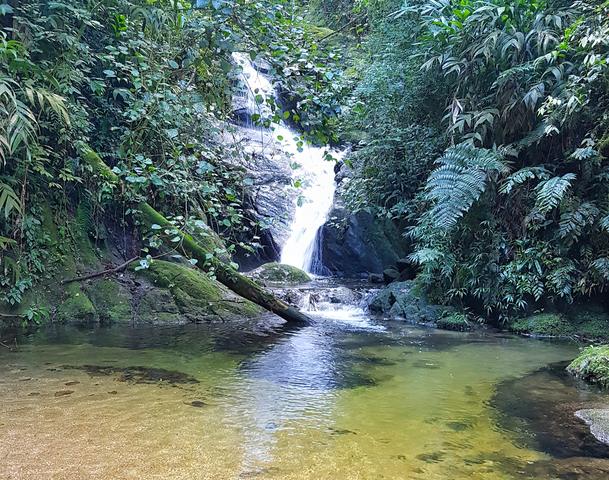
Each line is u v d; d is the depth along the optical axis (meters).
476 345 5.83
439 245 7.57
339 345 5.66
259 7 4.51
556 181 6.16
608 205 6.21
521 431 3.12
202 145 6.33
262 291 6.84
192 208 6.81
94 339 5.51
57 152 6.76
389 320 7.52
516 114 7.07
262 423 3.13
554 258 6.59
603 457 2.75
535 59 6.82
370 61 10.11
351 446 2.81
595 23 6.21
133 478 2.31
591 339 6.22
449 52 7.79
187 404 3.44
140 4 5.69
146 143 6.35
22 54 4.92
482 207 7.38
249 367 4.56
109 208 7.68
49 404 3.31
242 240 10.62
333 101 4.85
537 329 6.52
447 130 7.79
